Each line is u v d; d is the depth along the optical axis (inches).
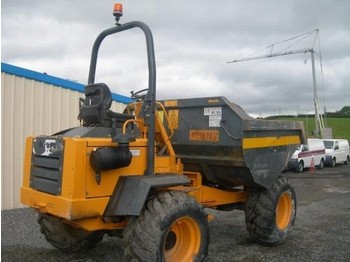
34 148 178.4
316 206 389.1
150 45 178.7
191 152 227.3
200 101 217.8
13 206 344.2
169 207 167.3
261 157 218.8
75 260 208.8
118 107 450.6
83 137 162.1
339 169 881.5
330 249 236.7
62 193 157.2
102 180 162.2
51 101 378.9
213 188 226.7
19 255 216.4
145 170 179.0
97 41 203.2
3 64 335.0
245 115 211.5
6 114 340.2
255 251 230.2
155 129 199.6
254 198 235.5
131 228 165.5
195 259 178.9
